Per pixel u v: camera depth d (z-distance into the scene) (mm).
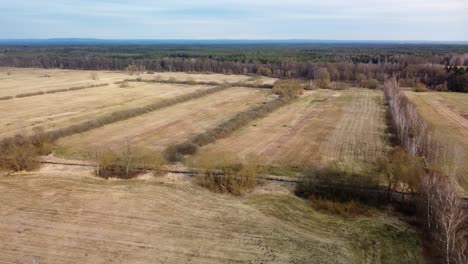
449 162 39656
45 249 25875
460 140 49719
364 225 29562
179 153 44469
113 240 27062
